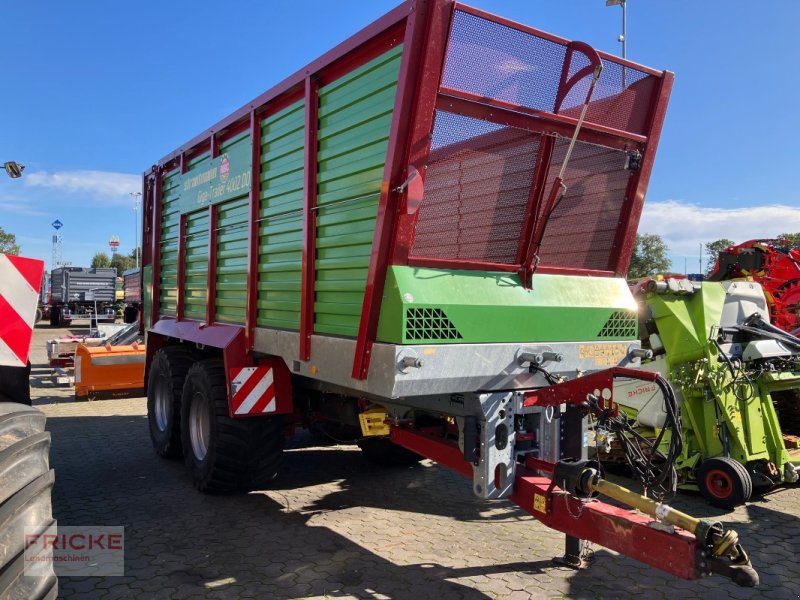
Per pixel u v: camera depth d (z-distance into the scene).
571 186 3.86
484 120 3.39
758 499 5.30
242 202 5.00
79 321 31.64
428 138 3.19
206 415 5.29
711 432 5.24
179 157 6.43
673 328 5.39
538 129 3.60
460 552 4.03
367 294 3.30
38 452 2.42
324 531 4.40
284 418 5.13
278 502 5.06
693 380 5.32
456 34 3.17
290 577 3.63
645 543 2.70
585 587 3.53
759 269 7.60
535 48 3.48
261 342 4.62
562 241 3.95
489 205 3.57
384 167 3.23
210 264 5.52
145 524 4.52
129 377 10.52
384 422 4.25
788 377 5.38
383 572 3.71
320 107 3.92
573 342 3.82
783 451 5.27
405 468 6.18
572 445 3.77
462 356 3.30
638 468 3.04
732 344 5.51
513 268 3.72
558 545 4.16
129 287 23.73
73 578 3.60
